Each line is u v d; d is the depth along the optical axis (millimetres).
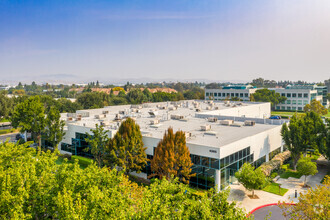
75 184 26031
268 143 55250
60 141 62031
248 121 61875
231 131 54500
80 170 28219
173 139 40844
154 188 23516
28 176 25016
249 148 48250
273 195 40656
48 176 25953
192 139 47469
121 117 72188
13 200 22578
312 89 169875
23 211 24469
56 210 23875
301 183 45375
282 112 161875
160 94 180625
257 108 100438
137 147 44938
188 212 21406
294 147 51250
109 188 25938
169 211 21188
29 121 62094
